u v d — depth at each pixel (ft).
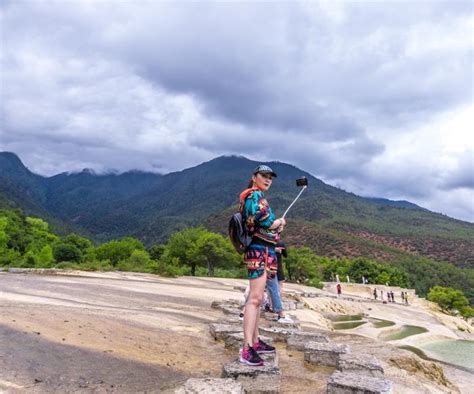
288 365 18.95
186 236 194.29
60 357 15.84
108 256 226.58
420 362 24.02
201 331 25.29
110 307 31.81
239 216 14.53
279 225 14.80
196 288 69.05
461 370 47.37
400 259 413.80
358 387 13.35
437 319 140.26
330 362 18.90
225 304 39.55
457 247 516.32
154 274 109.91
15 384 12.63
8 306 25.00
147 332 22.52
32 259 176.24
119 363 16.17
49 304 28.99
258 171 14.93
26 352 15.74
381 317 115.14
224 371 13.89
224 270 189.67
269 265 14.57
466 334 114.73
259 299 14.56
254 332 15.34
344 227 605.73
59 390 12.73
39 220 320.91
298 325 28.84
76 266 108.99
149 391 13.56
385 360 22.74
